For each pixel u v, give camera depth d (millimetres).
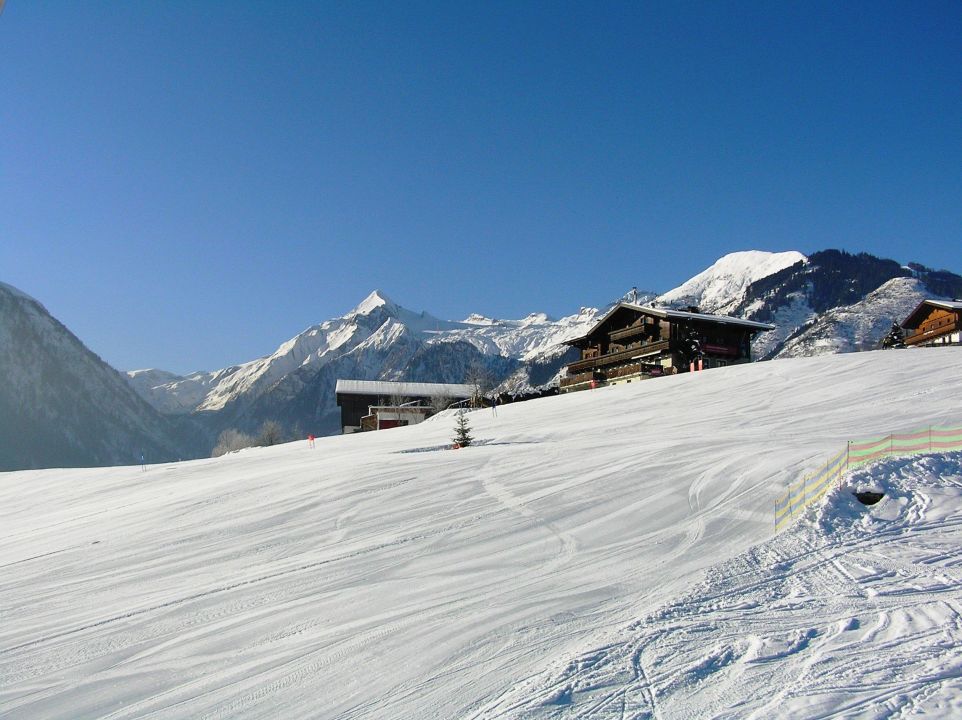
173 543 19000
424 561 15062
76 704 9969
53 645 12336
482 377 98562
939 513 14164
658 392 43562
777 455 20562
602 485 20031
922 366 37438
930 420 25641
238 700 9555
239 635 11898
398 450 36031
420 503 20203
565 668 8984
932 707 7281
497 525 17328
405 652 10422
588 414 40938
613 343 73438
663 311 66188
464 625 11219
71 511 29078
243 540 18422
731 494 17469
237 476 30797
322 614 12484
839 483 15695
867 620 9719
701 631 9805
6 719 9727
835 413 30406
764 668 8555
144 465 45562
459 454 28094
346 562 15484
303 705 9203
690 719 7586
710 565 12867
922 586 10805
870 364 39781
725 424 31391
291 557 16375
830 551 12742
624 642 9617
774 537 13781
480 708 8461
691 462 21328
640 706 7945
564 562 14109
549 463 23938
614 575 13000
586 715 7859
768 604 10648
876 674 8109
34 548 21078
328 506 20969
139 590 15172
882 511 14555
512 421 43500
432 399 92312
